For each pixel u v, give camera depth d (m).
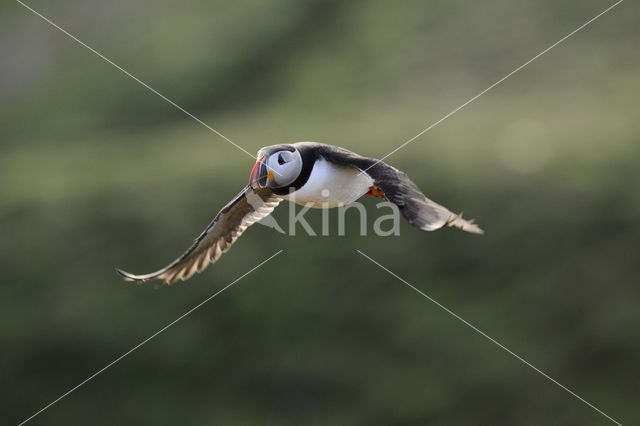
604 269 18.27
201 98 34.25
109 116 34.84
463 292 19.27
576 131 22.61
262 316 20.34
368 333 19.20
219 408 19.02
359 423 17.59
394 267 20.38
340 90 31.23
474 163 22.53
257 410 18.67
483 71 29.33
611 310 17.47
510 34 30.23
